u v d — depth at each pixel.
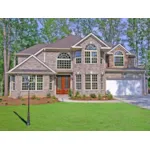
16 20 34.03
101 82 25.73
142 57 39.94
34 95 22.73
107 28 43.97
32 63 23.95
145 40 39.94
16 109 15.38
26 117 12.19
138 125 10.18
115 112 13.82
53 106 16.88
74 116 12.43
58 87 26.67
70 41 28.19
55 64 26.62
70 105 17.47
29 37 36.59
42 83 23.78
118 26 43.62
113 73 27.47
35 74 23.44
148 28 39.44
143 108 15.68
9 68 35.09
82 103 18.84
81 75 24.81
